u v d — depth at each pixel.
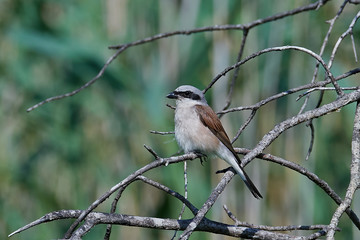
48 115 11.62
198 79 11.50
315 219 11.77
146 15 11.54
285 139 11.56
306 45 11.45
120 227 11.22
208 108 8.65
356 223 6.55
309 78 11.47
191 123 8.51
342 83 11.44
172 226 5.97
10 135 11.66
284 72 11.62
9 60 11.54
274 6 11.35
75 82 11.62
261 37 11.35
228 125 11.27
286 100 11.48
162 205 11.24
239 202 11.14
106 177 11.35
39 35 11.09
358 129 6.01
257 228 6.37
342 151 12.08
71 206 11.22
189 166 11.28
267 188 11.37
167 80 11.46
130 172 11.34
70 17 11.58
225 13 11.23
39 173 11.51
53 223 11.30
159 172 11.29
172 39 11.53
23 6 11.70
